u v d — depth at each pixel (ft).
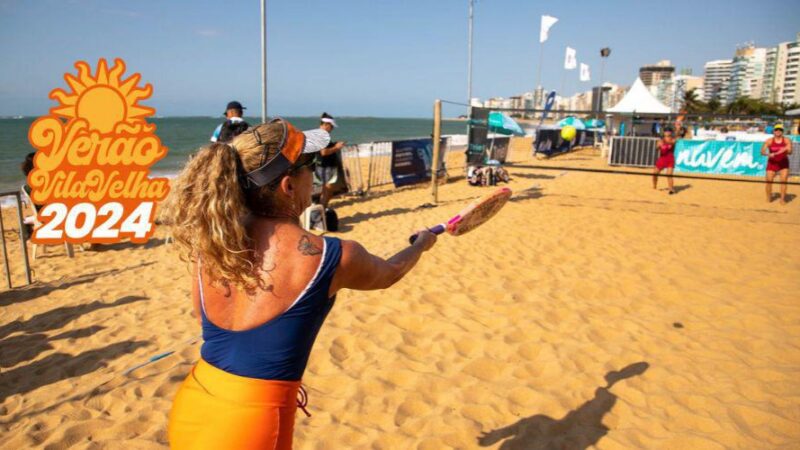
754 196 39.83
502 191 6.46
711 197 39.32
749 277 19.89
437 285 18.66
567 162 66.18
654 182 43.06
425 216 32.76
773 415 10.73
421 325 15.26
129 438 10.25
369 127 434.30
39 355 14.25
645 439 10.06
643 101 69.51
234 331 4.38
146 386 12.05
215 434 4.27
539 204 35.68
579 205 35.37
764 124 92.79
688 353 13.66
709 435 10.21
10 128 270.87
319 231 27.84
